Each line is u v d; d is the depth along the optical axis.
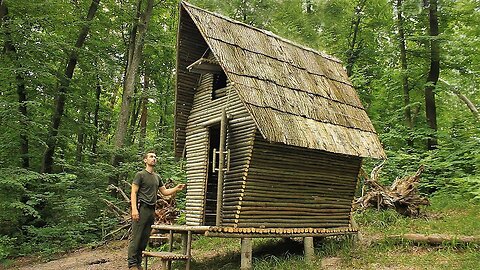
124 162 17.73
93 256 12.23
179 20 9.40
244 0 17.81
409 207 12.06
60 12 17.20
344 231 9.50
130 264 7.35
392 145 19.52
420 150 17.80
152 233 12.34
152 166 7.75
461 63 18.77
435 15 18.36
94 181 16.20
